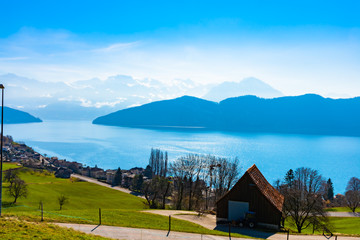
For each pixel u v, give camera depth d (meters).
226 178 80.50
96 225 32.19
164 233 32.38
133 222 36.94
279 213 42.75
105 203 118.88
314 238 39.44
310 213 59.41
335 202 151.12
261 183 48.22
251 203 44.34
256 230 41.75
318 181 100.50
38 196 112.31
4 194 105.94
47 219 30.95
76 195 132.38
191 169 80.38
